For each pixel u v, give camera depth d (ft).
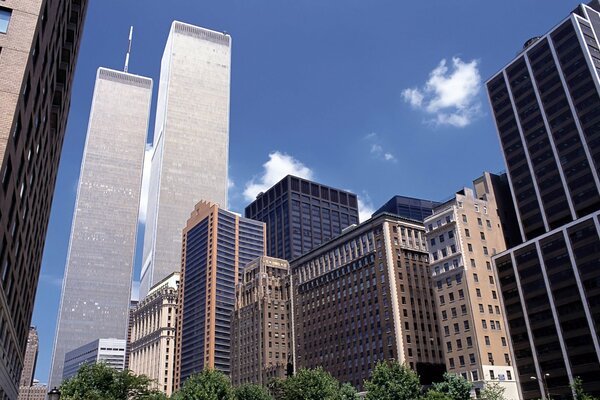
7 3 144.77
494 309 412.77
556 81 469.16
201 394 325.42
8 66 137.69
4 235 149.28
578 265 372.17
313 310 547.90
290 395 364.58
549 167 454.81
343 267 522.88
